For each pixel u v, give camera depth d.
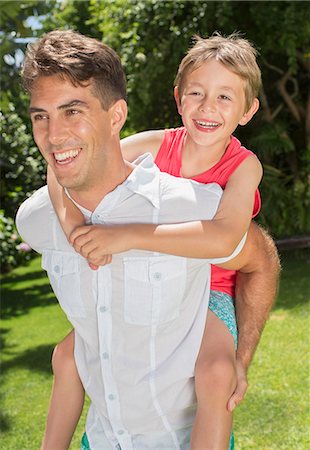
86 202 1.97
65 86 1.75
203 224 1.93
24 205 2.11
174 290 1.95
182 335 2.02
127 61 10.77
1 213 11.55
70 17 15.17
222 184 2.49
